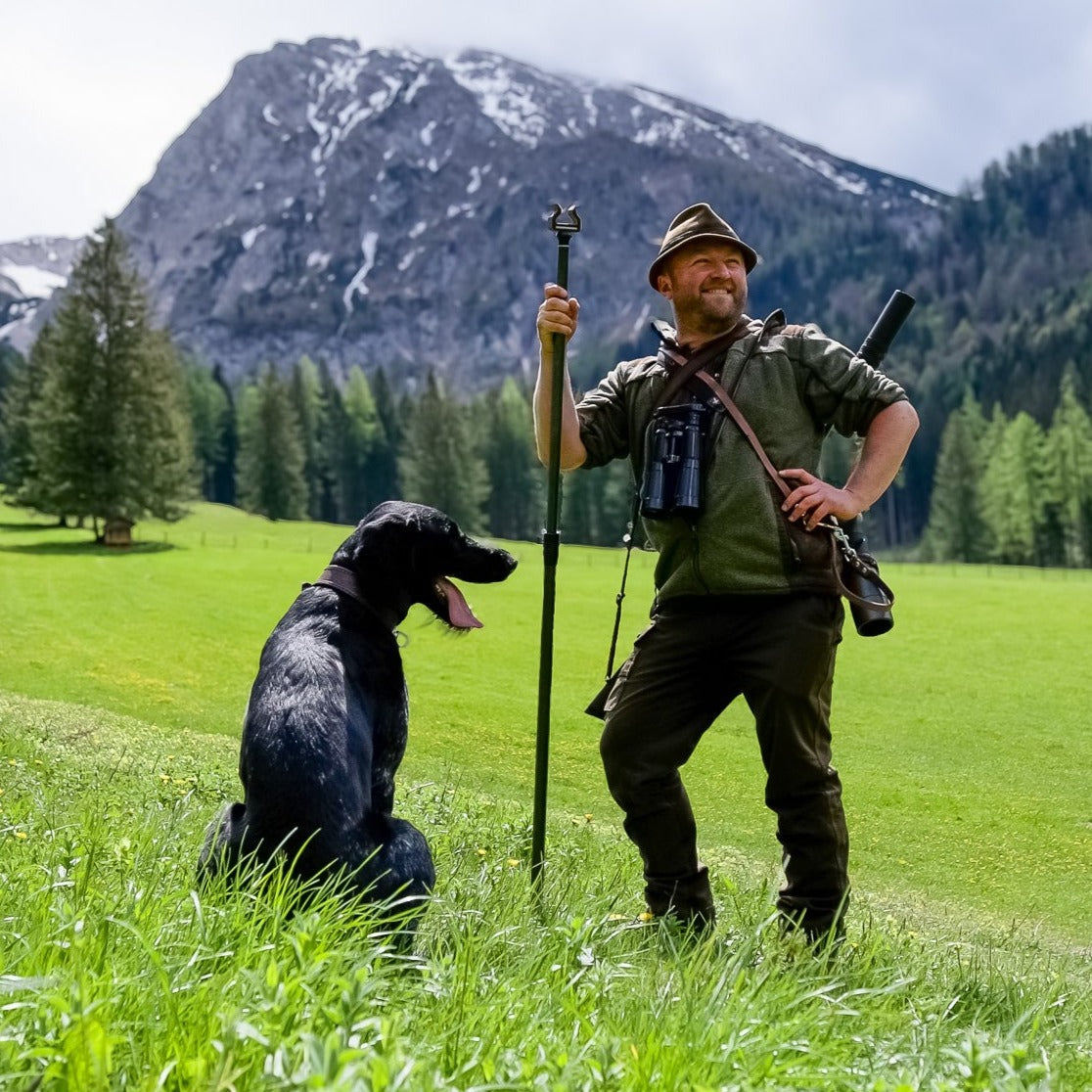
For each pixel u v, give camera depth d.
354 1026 2.29
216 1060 2.19
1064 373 146.75
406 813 8.02
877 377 4.98
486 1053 2.52
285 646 4.14
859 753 17.30
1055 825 14.34
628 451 5.51
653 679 5.14
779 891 5.11
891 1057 2.97
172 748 11.84
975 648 25.61
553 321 5.12
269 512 101.25
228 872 3.55
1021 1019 3.40
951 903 11.29
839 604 5.01
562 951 3.42
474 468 110.50
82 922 2.77
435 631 25.56
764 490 4.89
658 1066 2.44
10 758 8.89
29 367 79.38
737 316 5.20
